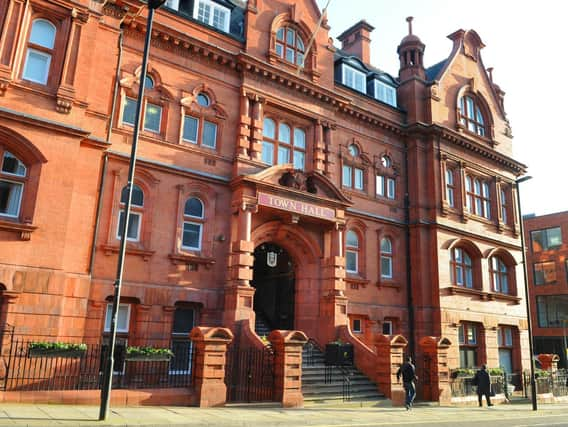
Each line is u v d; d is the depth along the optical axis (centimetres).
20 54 1447
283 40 2217
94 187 1541
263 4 2162
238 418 1199
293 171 2012
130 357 1393
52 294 1367
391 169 2555
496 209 2908
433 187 2553
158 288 1688
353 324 2242
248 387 1539
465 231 2623
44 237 1382
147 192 1748
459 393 2222
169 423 1066
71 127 1462
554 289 4909
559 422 1545
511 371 2780
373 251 2367
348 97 2447
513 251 2959
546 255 5031
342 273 2070
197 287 1778
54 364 1330
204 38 1975
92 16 1603
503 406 2189
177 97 1867
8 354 1281
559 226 4994
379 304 2322
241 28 2211
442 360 2052
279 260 2358
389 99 2711
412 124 2591
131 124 1764
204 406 1371
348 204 2142
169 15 1895
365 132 2483
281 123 2170
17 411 1064
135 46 1803
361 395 1761
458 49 2967
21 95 1419
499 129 3089
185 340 1752
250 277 1811
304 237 2080
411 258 2481
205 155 1891
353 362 1948
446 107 2770
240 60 1998
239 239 1823
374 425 1262
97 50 1650
